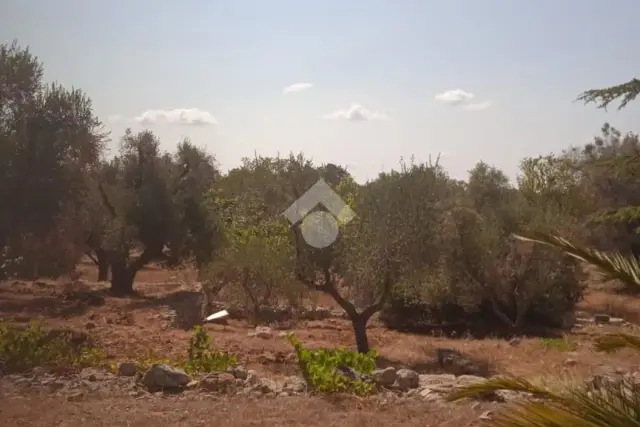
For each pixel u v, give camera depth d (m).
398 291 18.80
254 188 21.17
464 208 23.92
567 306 25.05
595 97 8.16
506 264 24.30
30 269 22.09
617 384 4.18
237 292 22.58
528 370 14.02
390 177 17.39
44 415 8.29
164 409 8.80
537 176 32.25
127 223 28.09
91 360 12.06
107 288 28.73
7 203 20.31
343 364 10.94
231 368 11.89
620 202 28.52
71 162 21.91
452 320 25.97
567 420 3.84
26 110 20.94
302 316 24.02
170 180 29.03
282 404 9.12
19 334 11.88
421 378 11.52
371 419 8.35
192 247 28.77
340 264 17.55
